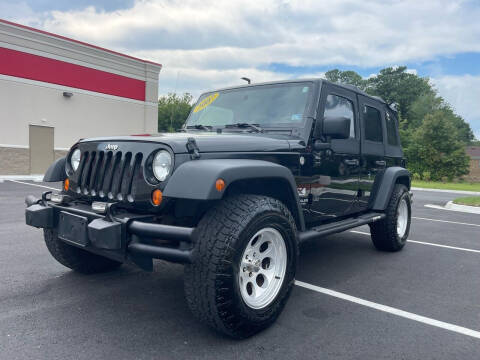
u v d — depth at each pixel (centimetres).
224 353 239
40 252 459
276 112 362
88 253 371
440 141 3725
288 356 237
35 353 234
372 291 359
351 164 409
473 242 609
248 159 276
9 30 1512
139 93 1978
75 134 1747
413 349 250
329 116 341
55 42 1645
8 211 745
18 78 1554
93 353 236
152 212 255
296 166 324
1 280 362
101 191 281
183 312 299
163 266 417
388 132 509
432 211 1070
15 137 1565
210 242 234
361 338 263
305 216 347
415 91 6197
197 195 223
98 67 1800
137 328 271
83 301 317
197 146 256
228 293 234
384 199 464
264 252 276
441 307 323
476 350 250
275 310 271
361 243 566
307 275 403
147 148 259
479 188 2539
